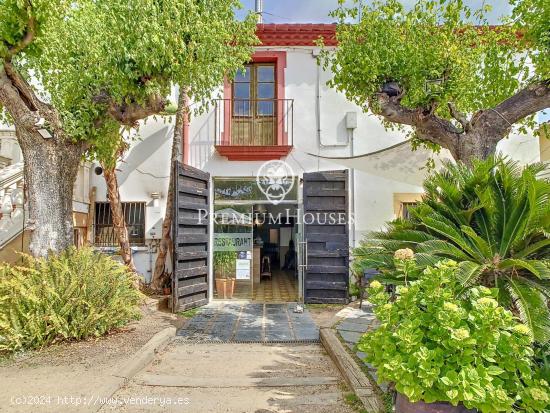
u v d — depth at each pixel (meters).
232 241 9.12
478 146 5.44
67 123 5.70
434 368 2.42
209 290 8.73
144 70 5.14
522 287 3.30
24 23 4.75
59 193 5.79
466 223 3.95
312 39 9.06
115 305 5.66
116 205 8.34
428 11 5.64
